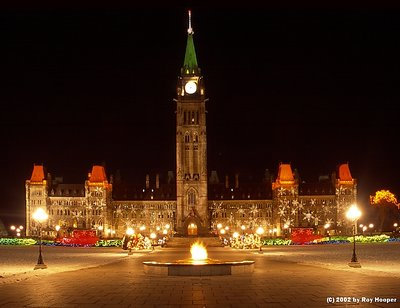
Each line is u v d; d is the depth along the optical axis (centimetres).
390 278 4050
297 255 7925
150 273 4619
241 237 12444
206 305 2925
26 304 2984
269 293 3325
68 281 4125
